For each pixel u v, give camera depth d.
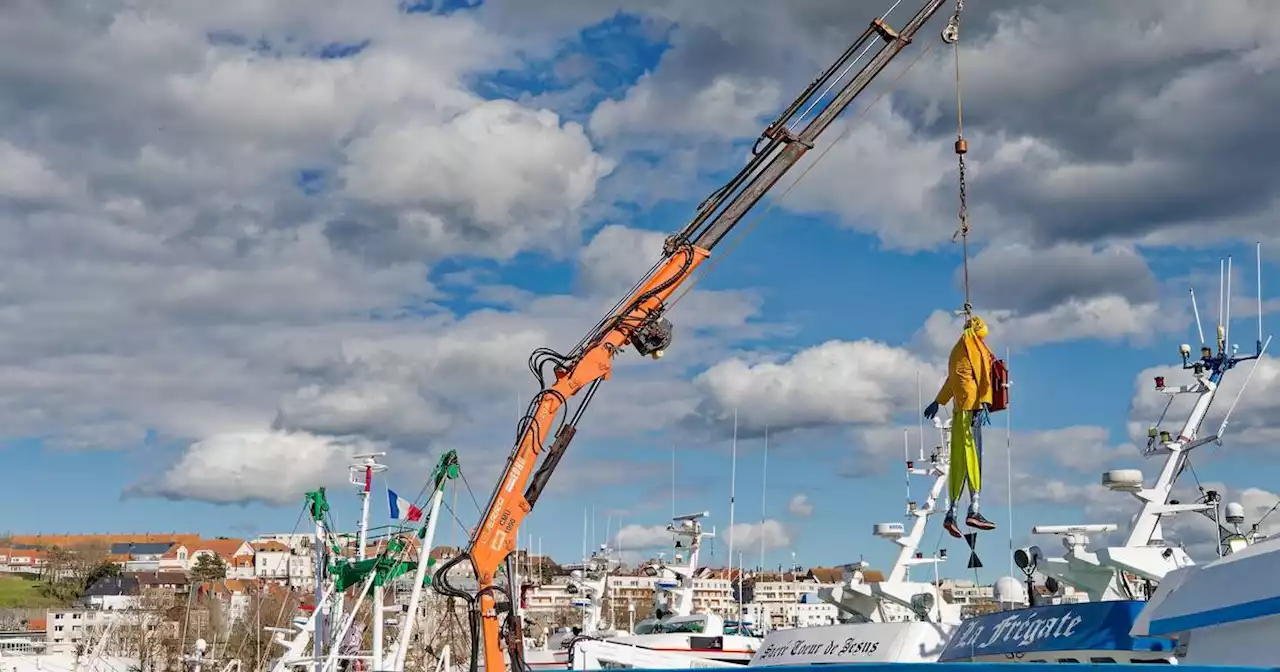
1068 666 23.78
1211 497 31.00
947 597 42.34
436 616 64.62
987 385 27.95
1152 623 25.06
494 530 27.91
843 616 43.19
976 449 28.05
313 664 38.84
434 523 32.53
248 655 103.31
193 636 127.56
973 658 29.70
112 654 125.75
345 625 38.38
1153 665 22.52
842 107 31.52
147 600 166.00
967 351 28.08
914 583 40.31
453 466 32.94
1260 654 22.77
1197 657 24.14
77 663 112.56
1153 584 31.61
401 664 31.48
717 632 46.41
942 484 41.25
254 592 130.12
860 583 40.84
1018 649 28.25
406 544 37.25
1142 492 31.05
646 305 29.86
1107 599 31.03
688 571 52.09
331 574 38.09
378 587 37.00
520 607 29.12
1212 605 23.81
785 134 31.12
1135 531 31.05
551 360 29.19
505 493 28.09
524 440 28.36
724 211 30.81
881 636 32.38
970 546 28.11
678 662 42.44
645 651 42.19
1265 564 23.06
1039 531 31.55
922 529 41.06
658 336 29.98
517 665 27.36
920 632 31.62
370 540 40.72
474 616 27.61
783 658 35.47
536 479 28.59
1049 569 32.03
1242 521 30.64
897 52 31.73
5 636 162.88
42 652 134.75
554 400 28.73
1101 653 26.33
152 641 128.75
